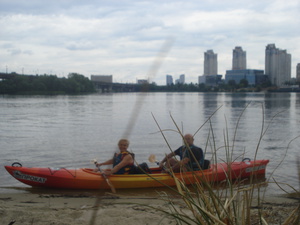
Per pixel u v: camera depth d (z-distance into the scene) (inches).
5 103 1561.3
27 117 853.2
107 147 405.4
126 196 215.8
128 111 1075.9
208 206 76.0
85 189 243.6
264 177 263.6
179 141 451.2
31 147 407.8
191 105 1513.3
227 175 86.7
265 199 192.4
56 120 770.2
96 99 2228.1
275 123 709.3
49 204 192.9
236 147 409.4
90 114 952.3
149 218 147.2
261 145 424.8
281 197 200.2
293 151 382.0
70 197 215.9
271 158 342.6
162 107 1357.0
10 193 227.6
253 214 135.2
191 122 741.9
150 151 384.2
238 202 82.9
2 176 273.6
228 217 72.4
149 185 245.3
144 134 519.8
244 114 968.3
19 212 158.7
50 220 146.9
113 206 177.0
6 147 407.5
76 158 343.6
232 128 617.6
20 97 2379.4
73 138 483.8
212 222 73.7
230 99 2289.6
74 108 1241.4
